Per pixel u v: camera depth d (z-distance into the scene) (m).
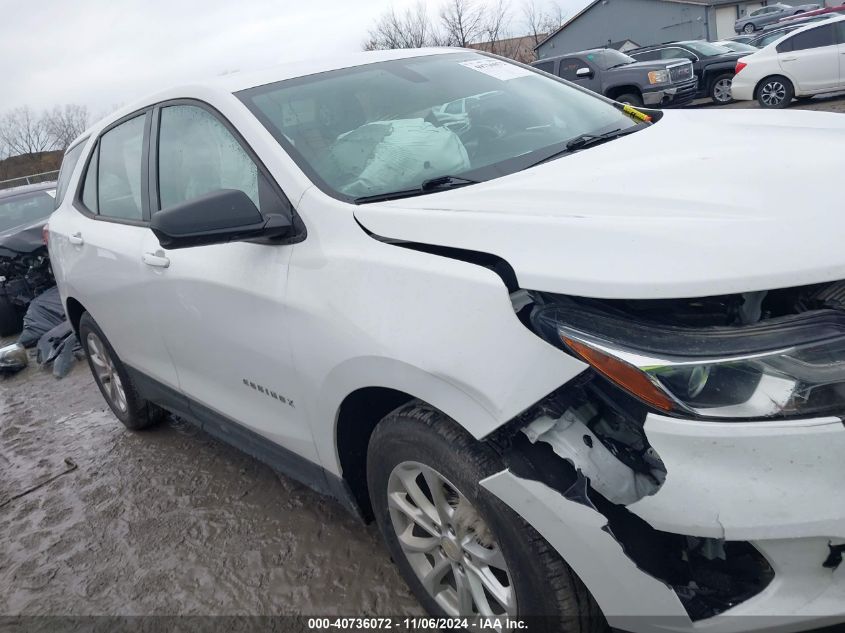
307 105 2.81
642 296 1.63
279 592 2.82
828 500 1.54
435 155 2.64
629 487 1.70
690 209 1.84
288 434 2.68
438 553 2.28
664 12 43.12
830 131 2.41
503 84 3.22
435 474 2.09
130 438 4.59
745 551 1.67
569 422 1.79
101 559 3.30
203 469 3.94
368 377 2.12
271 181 2.54
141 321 3.45
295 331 2.36
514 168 2.54
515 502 1.82
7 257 7.83
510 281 1.84
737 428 1.56
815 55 14.27
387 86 3.00
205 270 2.78
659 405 1.63
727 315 1.67
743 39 28.11
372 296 2.10
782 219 1.69
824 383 1.56
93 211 4.00
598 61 16.81
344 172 2.50
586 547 1.74
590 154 2.53
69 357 6.48
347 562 2.91
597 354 1.68
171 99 3.24
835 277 1.57
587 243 1.78
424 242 2.05
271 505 3.43
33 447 4.87
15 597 3.15
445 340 1.89
